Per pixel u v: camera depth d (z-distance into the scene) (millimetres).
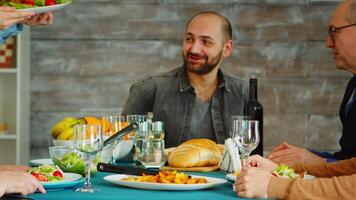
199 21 2844
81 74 4332
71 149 2000
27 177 1573
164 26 4328
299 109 4375
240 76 4348
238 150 2092
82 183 1767
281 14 4352
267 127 4379
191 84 2826
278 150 2408
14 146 4555
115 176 1812
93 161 1996
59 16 4309
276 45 4359
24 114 4203
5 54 4262
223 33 2865
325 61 4371
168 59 4336
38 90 4332
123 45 4332
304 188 1587
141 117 2424
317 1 4348
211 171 2127
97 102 4344
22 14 2527
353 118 2682
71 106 4340
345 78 4375
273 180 1604
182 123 2787
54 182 1644
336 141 4383
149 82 2902
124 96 4336
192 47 2816
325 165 2064
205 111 2799
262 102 4367
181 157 2137
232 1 4340
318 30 4359
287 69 4363
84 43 4332
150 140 2211
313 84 4375
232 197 1569
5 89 4523
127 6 4324
